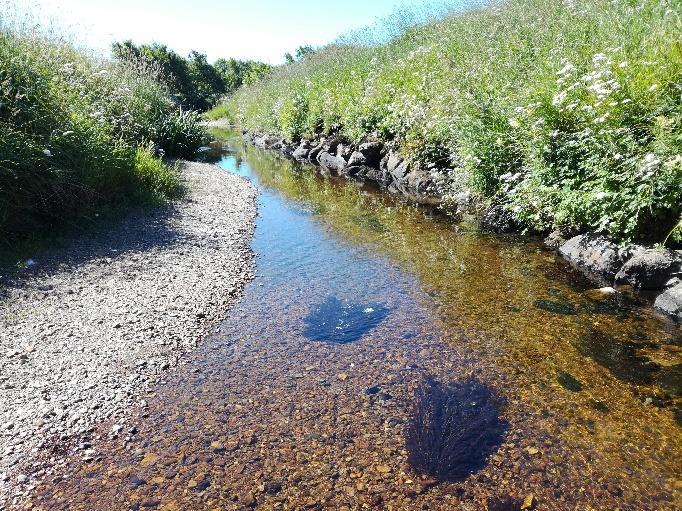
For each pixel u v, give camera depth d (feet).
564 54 26.37
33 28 29.89
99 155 26.37
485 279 19.67
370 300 18.47
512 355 14.15
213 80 150.82
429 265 21.61
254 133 81.20
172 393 12.89
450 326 16.06
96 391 12.71
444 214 29.55
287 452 10.68
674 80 18.20
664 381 12.57
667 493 9.26
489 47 36.22
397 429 11.28
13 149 20.66
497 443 10.70
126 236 24.17
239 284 20.27
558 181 21.27
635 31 23.12
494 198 26.53
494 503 9.18
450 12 55.06
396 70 46.44
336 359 14.40
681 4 22.27
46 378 12.95
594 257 19.56
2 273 18.44
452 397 12.37
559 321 15.90
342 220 29.81
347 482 9.80
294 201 35.60
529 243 23.34
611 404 11.80
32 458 10.53
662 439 10.59
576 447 10.48
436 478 9.82
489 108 27.17
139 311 16.92
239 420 11.78
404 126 38.70
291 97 66.23
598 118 18.03
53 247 21.58
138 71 50.60
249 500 9.44
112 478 10.05
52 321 15.70
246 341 15.66
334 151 51.72
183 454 10.69
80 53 38.73
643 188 17.38
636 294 17.40
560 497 9.26
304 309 17.93
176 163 44.75
